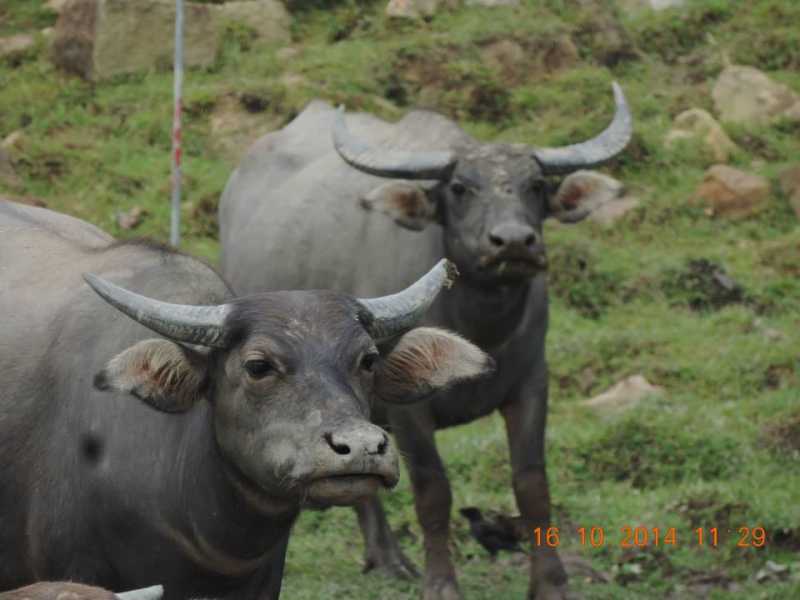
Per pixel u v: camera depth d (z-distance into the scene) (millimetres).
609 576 12281
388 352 7754
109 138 21688
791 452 14656
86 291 8594
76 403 8117
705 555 12625
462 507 13391
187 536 7734
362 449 6668
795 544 12734
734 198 21234
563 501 13711
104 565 8008
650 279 19359
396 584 12094
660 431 14820
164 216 19859
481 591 11898
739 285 19297
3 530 8297
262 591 8117
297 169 14039
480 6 25766
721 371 16812
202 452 7578
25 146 20859
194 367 7426
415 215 11828
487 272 11312
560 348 17484
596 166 12164
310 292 7453
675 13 26391
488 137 22562
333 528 13453
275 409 7012
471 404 11664
